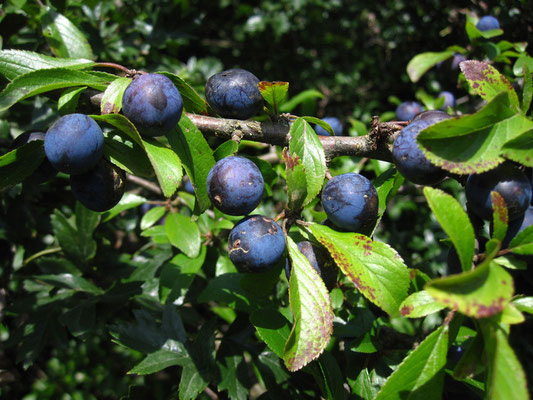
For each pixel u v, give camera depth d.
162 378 0.17
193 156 0.10
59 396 0.27
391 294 0.09
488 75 0.10
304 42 0.45
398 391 0.09
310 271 0.10
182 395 0.13
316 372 0.11
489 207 0.09
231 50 0.47
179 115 0.10
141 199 0.19
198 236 0.16
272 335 0.11
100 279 0.19
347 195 0.10
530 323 0.27
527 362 0.27
